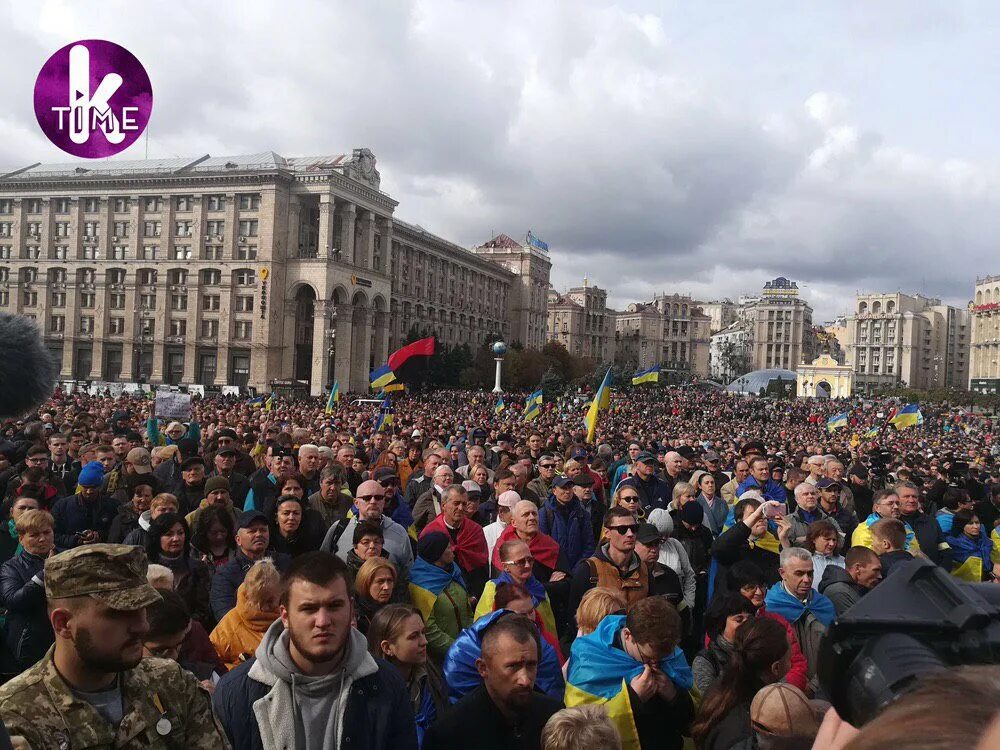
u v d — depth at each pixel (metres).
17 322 1.76
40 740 2.72
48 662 2.90
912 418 35.38
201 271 85.12
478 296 134.88
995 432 64.31
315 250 91.50
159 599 2.95
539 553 7.90
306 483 10.49
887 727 0.86
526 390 113.00
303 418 28.11
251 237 83.88
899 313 192.75
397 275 107.62
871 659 1.37
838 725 1.48
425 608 6.41
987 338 156.00
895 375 193.62
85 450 12.10
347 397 68.50
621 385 108.06
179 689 3.13
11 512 8.18
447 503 7.80
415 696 5.29
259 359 82.31
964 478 14.90
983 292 159.75
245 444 15.52
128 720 2.90
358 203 88.69
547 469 11.80
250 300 83.50
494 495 11.61
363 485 7.23
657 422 43.47
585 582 6.95
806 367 132.75
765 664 4.47
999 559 10.16
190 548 7.24
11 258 90.50
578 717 3.67
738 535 7.80
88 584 2.80
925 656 1.30
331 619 3.56
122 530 8.59
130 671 3.05
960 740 0.75
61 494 10.52
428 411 41.56
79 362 89.06
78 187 88.50
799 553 6.20
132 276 86.75
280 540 7.56
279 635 3.79
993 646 1.27
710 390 140.25
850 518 10.67
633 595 6.88
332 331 82.75
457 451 16.31
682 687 4.80
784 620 5.64
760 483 11.55
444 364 96.94
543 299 155.88
